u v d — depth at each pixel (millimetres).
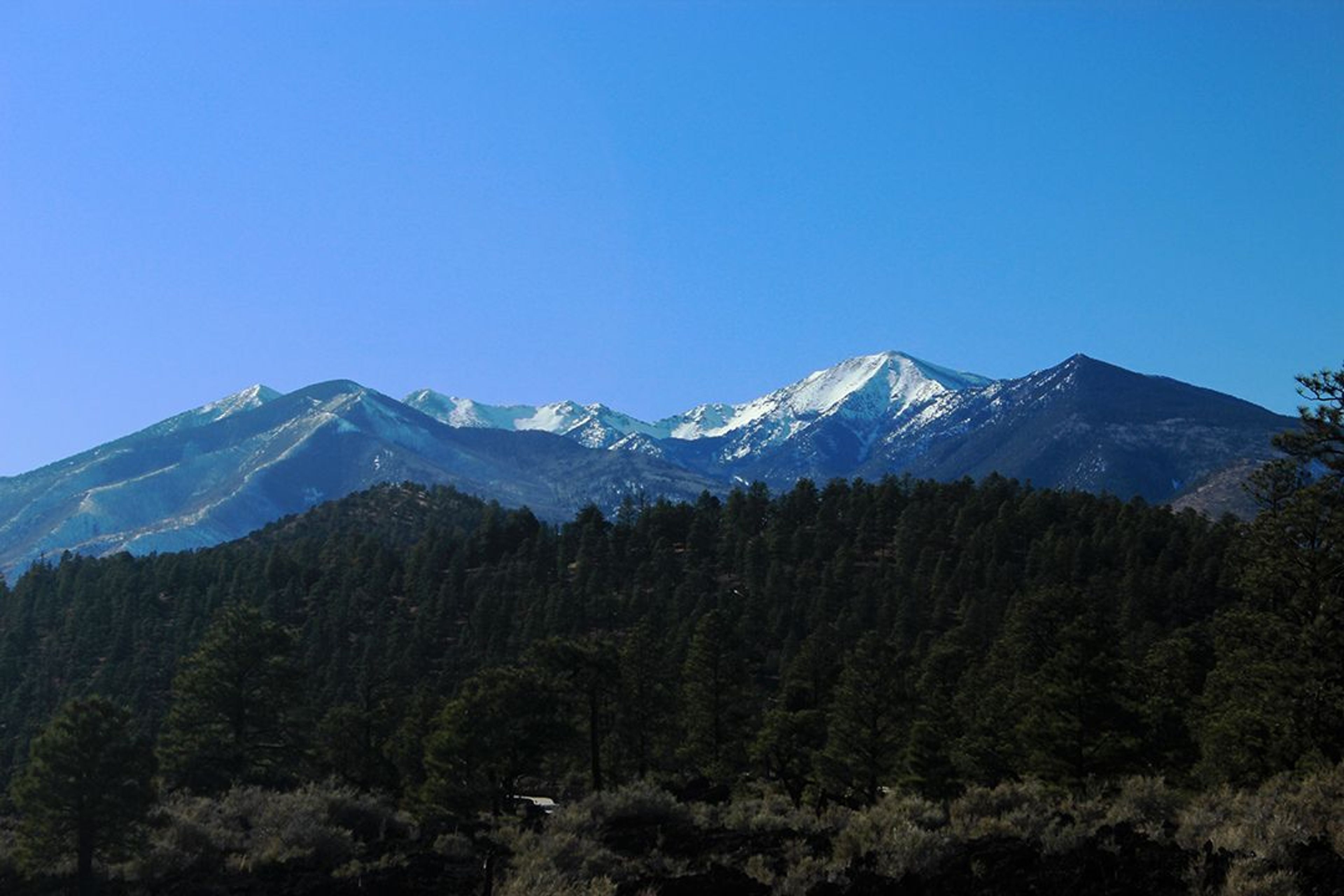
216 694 82312
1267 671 47125
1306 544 47250
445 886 36000
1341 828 24109
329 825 45094
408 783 79062
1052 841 26781
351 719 83938
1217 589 141750
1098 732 59250
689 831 37312
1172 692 74438
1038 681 64500
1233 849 23656
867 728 75125
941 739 68688
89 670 166500
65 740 43906
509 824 47719
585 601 167125
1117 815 28062
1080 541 168875
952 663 98938
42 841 43656
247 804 49812
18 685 163500
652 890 29984
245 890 38938
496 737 68312
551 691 73812
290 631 87125
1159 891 22953
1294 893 21266
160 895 40219
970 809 31438
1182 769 63594
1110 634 61438
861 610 154250
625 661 87000
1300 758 44156
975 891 25453
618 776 84750
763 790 69688
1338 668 44938
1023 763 65375
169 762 80062
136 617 185875
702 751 86812
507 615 163125
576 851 35438
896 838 28391
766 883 29531
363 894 36250
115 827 44000
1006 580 160625
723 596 165125
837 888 27516
